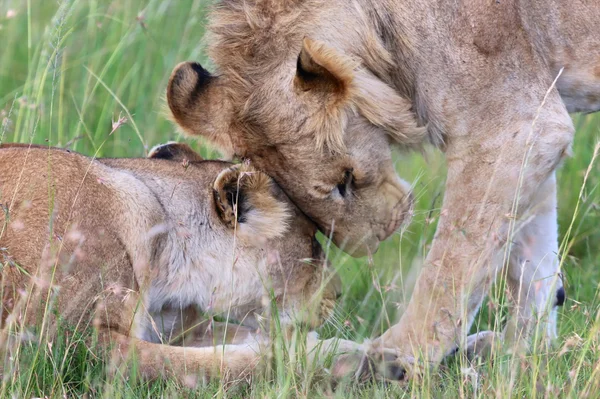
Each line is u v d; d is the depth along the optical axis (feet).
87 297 24.93
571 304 31.40
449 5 25.03
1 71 43.24
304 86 25.59
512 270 29.01
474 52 25.03
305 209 27.73
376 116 26.14
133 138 38.86
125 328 25.30
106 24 43.86
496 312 24.45
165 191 27.43
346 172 26.66
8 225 24.79
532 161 25.36
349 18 25.91
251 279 27.91
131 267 25.98
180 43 43.65
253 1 26.35
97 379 23.44
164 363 24.44
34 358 22.34
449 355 26.25
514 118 25.25
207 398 23.04
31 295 24.11
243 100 26.40
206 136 27.35
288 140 26.23
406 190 27.86
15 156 26.08
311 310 26.94
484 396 21.91
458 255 25.77
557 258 28.94
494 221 25.53
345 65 25.23
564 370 23.84
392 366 24.91
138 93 41.98
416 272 28.58
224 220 27.63
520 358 23.11
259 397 22.88
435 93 25.53
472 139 25.49
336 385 24.35
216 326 27.96
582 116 39.99
